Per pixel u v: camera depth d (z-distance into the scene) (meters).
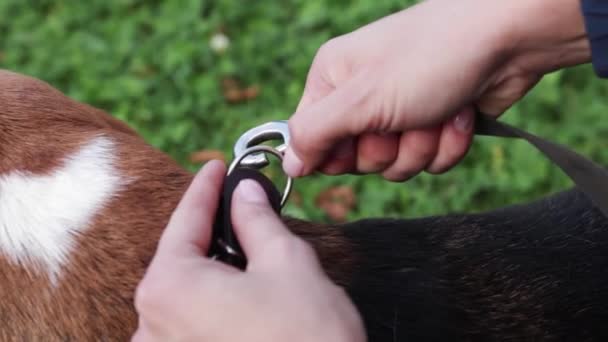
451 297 2.10
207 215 1.73
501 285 2.17
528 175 4.60
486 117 2.01
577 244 2.28
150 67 5.76
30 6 6.59
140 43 6.04
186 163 5.02
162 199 2.00
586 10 1.78
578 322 2.18
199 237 1.70
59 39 6.17
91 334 1.90
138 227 1.96
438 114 1.91
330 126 1.88
